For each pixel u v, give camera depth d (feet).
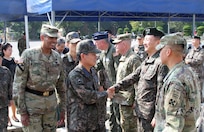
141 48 23.02
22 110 11.46
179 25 100.53
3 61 18.54
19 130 17.80
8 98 13.03
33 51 11.54
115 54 16.01
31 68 11.38
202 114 10.46
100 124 10.76
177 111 7.07
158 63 10.82
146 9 25.26
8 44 18.89
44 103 11.64
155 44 11.10
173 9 26.50
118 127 16.38
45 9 22.47
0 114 12.70
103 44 16.11
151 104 10.98
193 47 24.44
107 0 23.47
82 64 10.55
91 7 22.86
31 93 11.53
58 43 17.60
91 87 10.52
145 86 11.13
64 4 21.84
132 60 13.88
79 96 10.30
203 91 19.06
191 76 7.44
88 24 88.84
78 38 16.20
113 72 16.07
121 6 24.09
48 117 11.92
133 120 14.07
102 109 10.82
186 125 7.41
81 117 10.41
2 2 13.15
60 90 12.48
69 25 87.56
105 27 96.58
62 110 12.50
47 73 11.65
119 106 14.53
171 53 7.53
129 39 14.34
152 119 10.96
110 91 11.61
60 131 15.76
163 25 84.23
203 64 23.65
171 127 7.04
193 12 27.63
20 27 89.76
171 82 7.27
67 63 15.81
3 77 12.76
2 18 13.30
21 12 13.61
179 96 7.10
